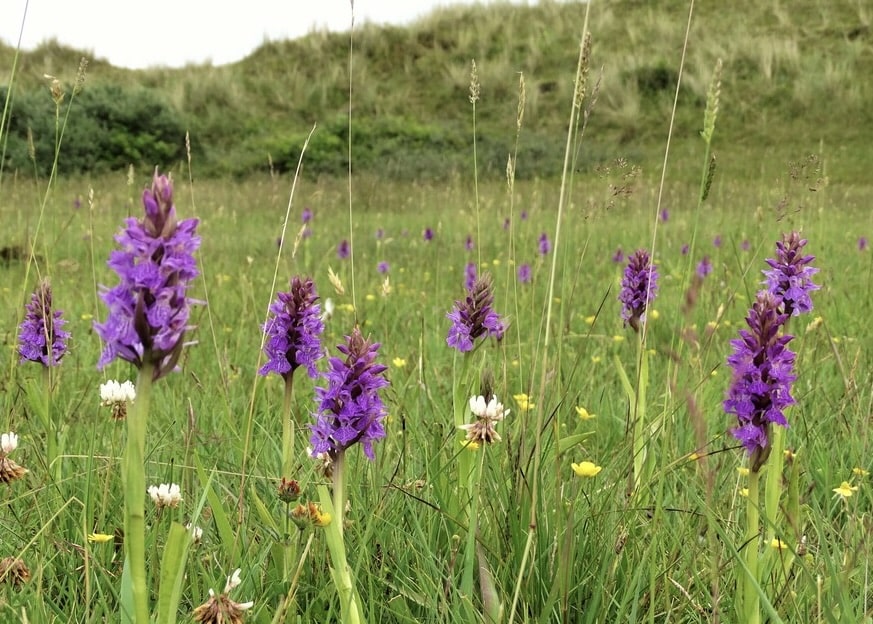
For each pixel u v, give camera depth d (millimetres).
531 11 6766
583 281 1731
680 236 2330
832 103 4836
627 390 764
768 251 1886
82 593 570
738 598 528
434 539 637
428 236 2160
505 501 631
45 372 716
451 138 4965
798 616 535
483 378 598
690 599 548
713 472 557
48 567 587
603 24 6383
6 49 6328
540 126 5145
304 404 923
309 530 592
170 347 391
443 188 3883
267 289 1681
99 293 386
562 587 521
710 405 905
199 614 467
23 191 3135
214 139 5129
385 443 736
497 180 4199
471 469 650
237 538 560
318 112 5648
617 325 1368
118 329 384
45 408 700
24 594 542
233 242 2537
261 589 560
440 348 1231
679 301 708
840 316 1345
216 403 939
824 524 643
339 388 506
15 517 637
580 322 1406
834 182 3852
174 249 387
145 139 4664
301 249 2287
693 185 3562
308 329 582
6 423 759
